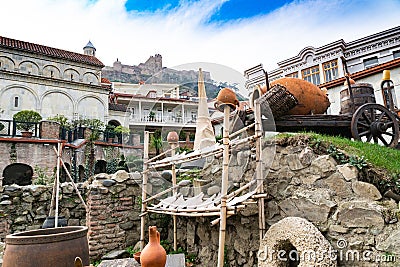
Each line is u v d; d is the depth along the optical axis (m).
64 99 21.62
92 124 19.25
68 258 2.77
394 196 3.18
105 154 13.82
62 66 22.91
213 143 4.24
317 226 3.30
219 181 4.17
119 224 5.43
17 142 11.09
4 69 20.53
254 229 3.87
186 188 4.39
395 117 5.31
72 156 12.41
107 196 5.43
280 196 3.74
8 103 19.66
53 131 12.44
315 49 16.47
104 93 23.19
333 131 5.30
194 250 4.91
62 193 5.88
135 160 4.37
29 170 12.22
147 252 2.51
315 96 5.36
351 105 5.28
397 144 5.22
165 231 5.71
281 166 3.84
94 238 5.21
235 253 4.14
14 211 5.55
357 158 3.42
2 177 10.69
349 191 3.26
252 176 4.08
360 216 3.04
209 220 4.57
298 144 3.79
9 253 2.68
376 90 12.02
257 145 3.67
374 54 15.16
